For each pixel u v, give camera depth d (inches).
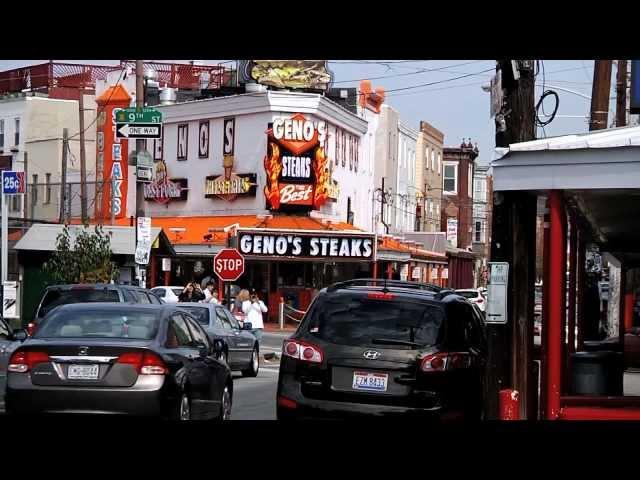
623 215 514.3
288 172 1974.7
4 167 2429.9
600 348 623.8
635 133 371.9
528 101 553.6
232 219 2009.1
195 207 2097.7
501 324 513.7
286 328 1902.1
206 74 2464.3
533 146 362.9
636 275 1221.1
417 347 436.5
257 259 1940.2
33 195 2347.4
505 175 367.2
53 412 458.3
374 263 2025.1
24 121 2389.3
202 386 526.9
